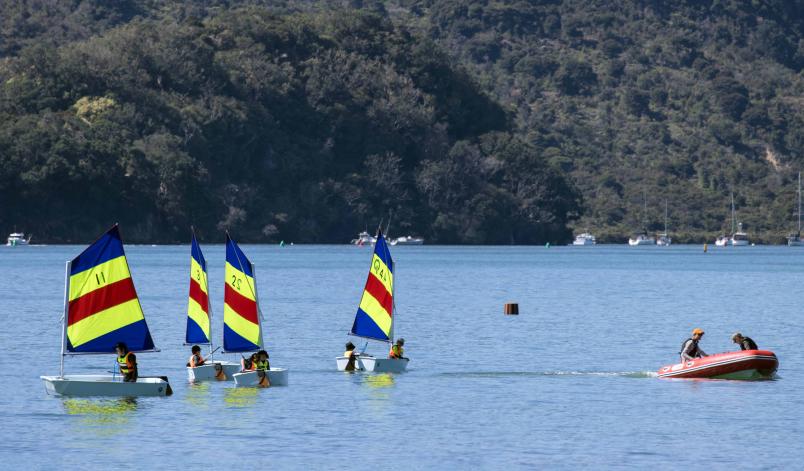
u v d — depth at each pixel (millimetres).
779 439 142875
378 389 176375
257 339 187125
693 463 131625
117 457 132625
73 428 146125
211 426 148000
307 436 143250
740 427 149375
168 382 176375
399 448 137875
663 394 173375
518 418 154750
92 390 164750
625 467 130000
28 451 135000
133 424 148625
